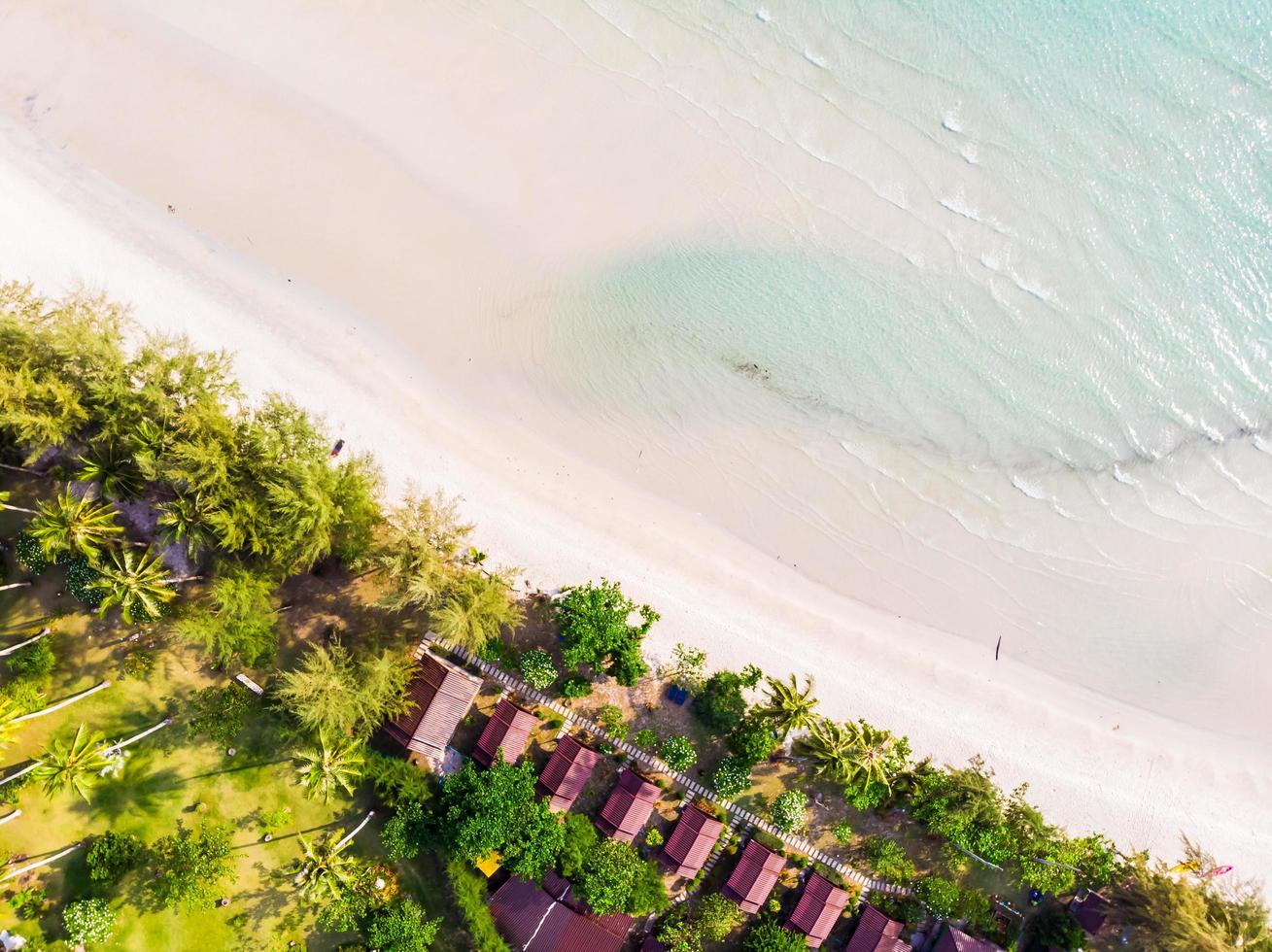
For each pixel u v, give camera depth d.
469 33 41.50
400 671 36.88
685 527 41.91
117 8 40.75
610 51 41.69
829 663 41.75
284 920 38.59
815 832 40.84
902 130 42.06
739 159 41.94
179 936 38.09
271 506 34.91
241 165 40.81
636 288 41.88
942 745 41.69
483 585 37.22
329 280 41.03
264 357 40.41
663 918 39.69
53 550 35.03
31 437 34.97
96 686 38.41
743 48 41.69
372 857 38.62
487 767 38.41
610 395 41.84
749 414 42.19
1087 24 42.06
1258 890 41.34
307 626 39.09
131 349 39.84
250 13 41.03
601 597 38.34
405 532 37.66
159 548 38.19
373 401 40.81
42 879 37.72
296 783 38.84
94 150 40.50
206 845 37.72
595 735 40.22
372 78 41.22
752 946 38.81
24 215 39.88
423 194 41.31
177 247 40.50
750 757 38.69
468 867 38.47
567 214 41.69
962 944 39.44
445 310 41.38
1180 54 42.19
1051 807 41.72
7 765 37.78
